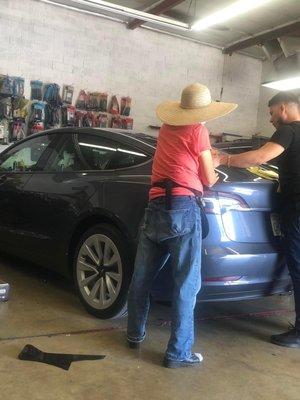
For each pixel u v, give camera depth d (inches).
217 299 115.5
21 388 92.0
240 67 470.6
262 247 119.0
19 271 170.7
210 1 351.9
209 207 112.3
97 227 130.5
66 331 120.4
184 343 105.5
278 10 362.0
